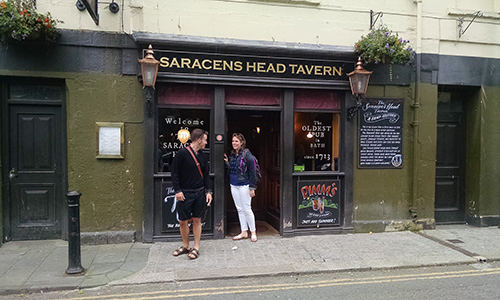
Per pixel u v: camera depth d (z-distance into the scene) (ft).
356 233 19.54
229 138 22.58
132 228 17.49
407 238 18.71
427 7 20.13
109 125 16.98
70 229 13.53
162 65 16.97
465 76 20.76
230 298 12.00
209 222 18.17
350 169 19.45
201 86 17.84
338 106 19.56
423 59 20.06
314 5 18.90
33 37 15.43
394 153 19.95
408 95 20.12
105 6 16.78
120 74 17.06
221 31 17.97
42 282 12.74
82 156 16.89
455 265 15.37
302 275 14.15
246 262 15.06
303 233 19.04
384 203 19.98
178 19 17.52
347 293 12.45
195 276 13.55
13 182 17.15
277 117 20.45
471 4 20.80
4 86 16.67
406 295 12.27
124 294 12.23
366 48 17.94
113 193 17.24
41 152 17.29
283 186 18.79
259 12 18.35
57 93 17.22
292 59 18.25
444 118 22.03
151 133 17.24
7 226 17.06
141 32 17.08
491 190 21.45
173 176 14.92
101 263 14.67
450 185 22.31
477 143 21.42
